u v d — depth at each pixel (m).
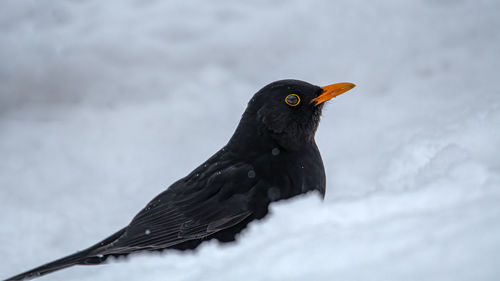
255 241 5.93
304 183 8.62
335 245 5.17
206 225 8.45
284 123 8.59
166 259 6.20
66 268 8.34
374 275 4.54
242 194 8.47
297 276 4.89
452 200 5.83
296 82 8.74
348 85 8.68
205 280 5.30
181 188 8.84
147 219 8.66
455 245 4.58
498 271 4.17
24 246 10.59
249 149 8.75
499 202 5.29
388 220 5.51
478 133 8.55
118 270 6.23
